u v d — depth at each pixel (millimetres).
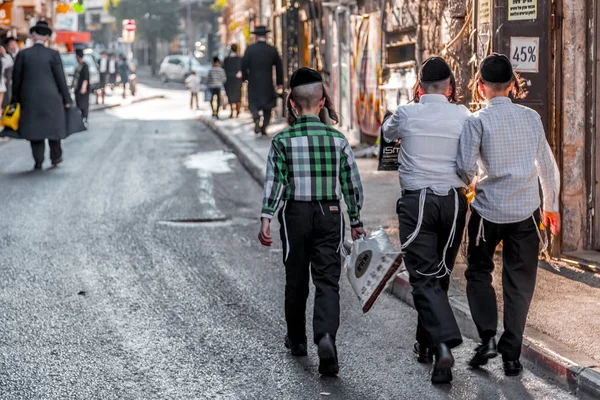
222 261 15766
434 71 9922
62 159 28797
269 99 35500
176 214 20141
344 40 33594
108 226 18688
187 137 38688
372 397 9414
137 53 140125
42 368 10336
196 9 120062
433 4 22578
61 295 13492
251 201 22078
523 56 14477
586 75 14570
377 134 28766
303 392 9570
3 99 38094
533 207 9742
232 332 11672
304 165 10031
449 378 9672
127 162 29188
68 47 81188
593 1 14422
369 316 12414
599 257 14211
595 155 14625
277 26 47281
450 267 10031
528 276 9883
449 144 9773
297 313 10461
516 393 9477
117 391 9625
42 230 18203
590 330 10844
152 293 13609
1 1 39812
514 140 9648
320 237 10133
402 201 9883
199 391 9625
